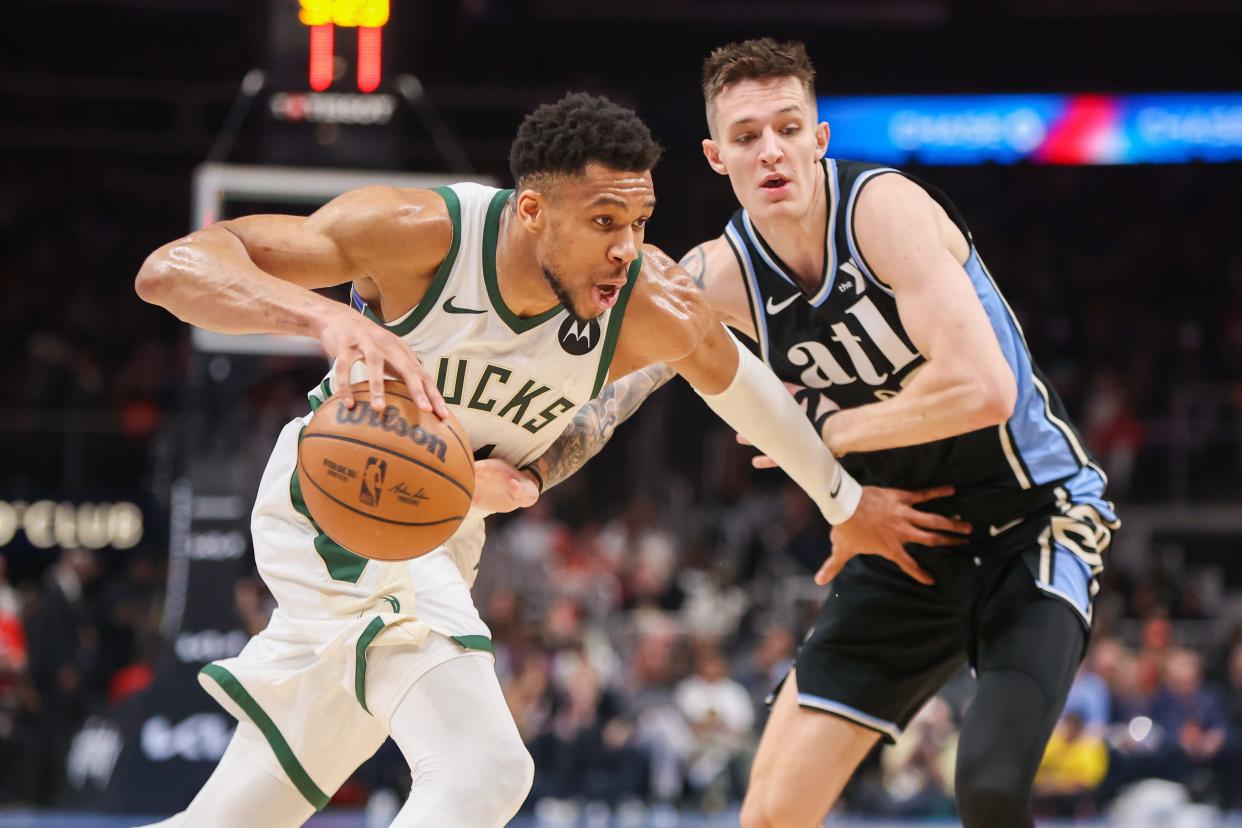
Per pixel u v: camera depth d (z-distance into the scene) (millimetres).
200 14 17141
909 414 3113
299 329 2443
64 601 8609
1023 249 16938
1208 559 12695
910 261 3135
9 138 16297
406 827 2551
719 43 17234
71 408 13102
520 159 2559
